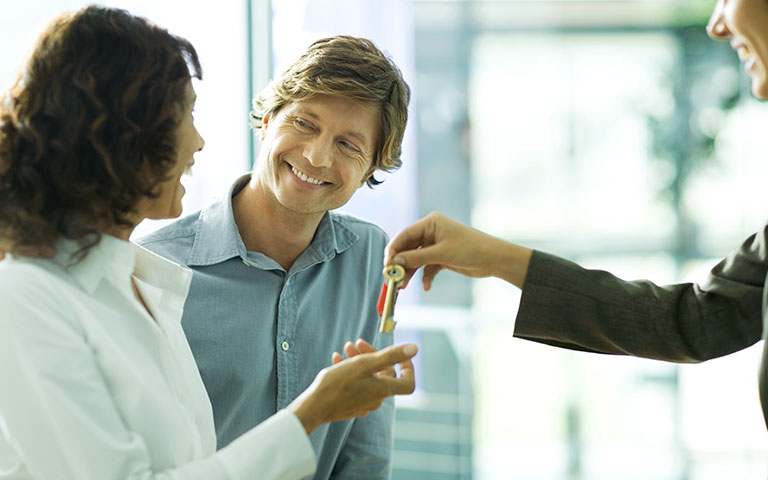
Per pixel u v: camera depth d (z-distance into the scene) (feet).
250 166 8.04
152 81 2.93
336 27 9.25
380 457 4.77
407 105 4.45
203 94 7.78
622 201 10.12
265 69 8.07
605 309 3.72
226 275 4.33
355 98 4.09
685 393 9.77
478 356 9.91
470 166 10.25
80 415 2.66
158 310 3.39
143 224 6.71
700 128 9.96
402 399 9.97
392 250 3.74
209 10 7.73
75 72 2.81
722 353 3.71
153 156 2.95
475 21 10.14
